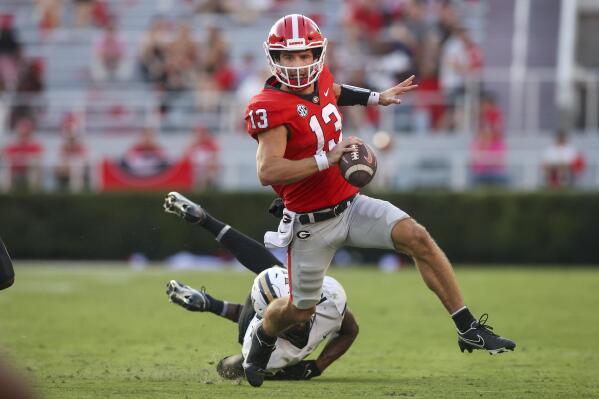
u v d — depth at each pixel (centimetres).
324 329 1952
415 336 2831
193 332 2850
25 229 5728
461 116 6381
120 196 5678
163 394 1770
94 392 1792
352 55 6625
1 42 7119
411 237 1748
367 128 6347
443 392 1816
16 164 6262
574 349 2556
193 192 5569
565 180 5925
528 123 6588
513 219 5491
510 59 7294
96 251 5700
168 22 7388
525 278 4634
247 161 6381
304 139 1733
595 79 6781
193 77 6775
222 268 5256
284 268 1947
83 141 6650
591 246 5466
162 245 5644
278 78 1723
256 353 1827
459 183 6109
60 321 3125
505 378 2039
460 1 7438
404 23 6700
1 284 1825
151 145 5934
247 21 7462
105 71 7069
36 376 2023
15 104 6831
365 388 1869
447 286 1766
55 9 7650
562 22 7362
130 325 3022
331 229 1770
